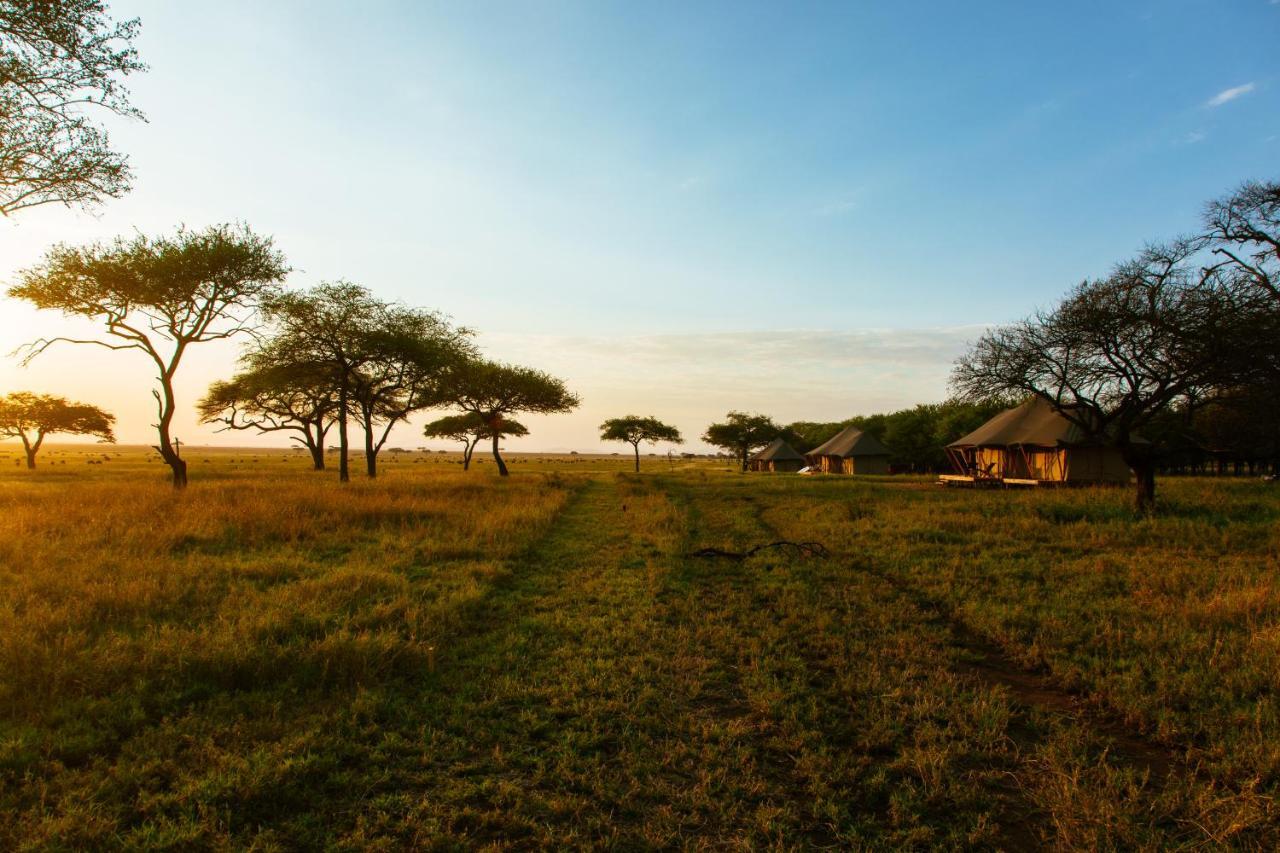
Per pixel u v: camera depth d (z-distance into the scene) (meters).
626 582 8.82
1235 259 21.66
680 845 3.17
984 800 3.51
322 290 26.00
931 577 8.93
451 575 9.00
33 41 8.83
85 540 9.80
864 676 5.29
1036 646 5.90
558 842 3.17
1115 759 4.02
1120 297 16.44
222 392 42.84
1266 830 3.19
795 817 3.36
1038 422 30.64
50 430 48.66
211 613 6.49
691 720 4.50
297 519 12.62
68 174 9.92
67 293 19.05
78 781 3.48
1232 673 5.03
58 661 4.75
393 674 5.28
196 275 19.75
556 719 4.52
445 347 30.09
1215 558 10.02
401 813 3.40
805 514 17.25
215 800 3.39
